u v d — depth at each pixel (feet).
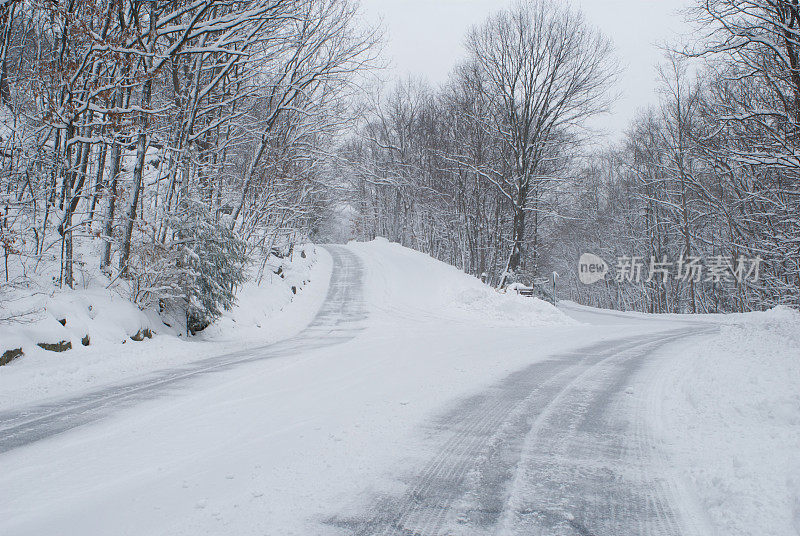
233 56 61.98
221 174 71.61
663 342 47.96
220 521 10.57
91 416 20.22
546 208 131.95
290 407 20.83
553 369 30.94
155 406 21.65
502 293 89.40
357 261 126.93
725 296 139.03
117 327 41.45
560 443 16.28
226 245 53.21
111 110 42.01
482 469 13.87
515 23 107.86
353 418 18.98
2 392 25.46
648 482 13.04
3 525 10.38
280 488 12.38
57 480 13.03
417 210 165.99
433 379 27.14
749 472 12.39
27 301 36.09
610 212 182.39
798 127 44.78
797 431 15.42
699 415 19.08
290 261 105.91
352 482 12.81
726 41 46.62
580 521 10.80
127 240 48.62
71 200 44.11
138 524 10.41
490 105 116.26
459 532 10.22
